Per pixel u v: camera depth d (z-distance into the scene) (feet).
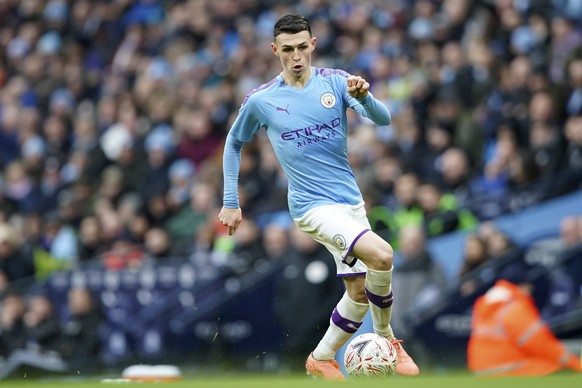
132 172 178.81
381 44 176.04
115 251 155.84
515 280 121.29
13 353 149.28
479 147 147.02
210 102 180.86
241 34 197.98
